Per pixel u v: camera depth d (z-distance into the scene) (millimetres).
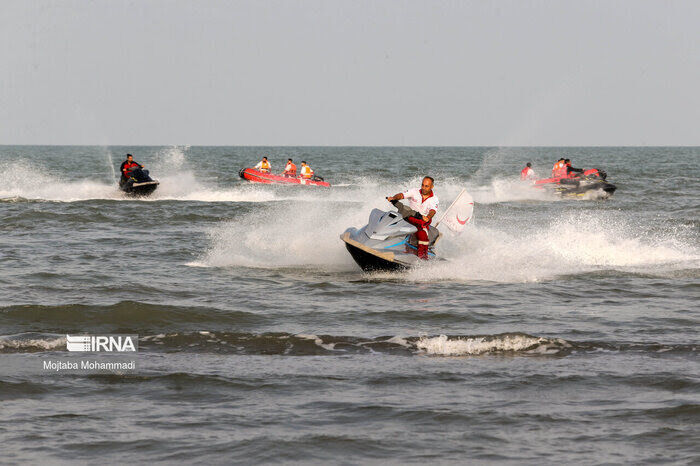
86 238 69500
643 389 26719
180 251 61156
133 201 115375
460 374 28547
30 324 35938
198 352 31797
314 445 21594
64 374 28344
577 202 124688
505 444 21672
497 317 38250
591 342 33188
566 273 51031
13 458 20484
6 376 27938
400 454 21000
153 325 36281
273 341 33312
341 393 26297
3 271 50219
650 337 34188
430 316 38406
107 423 23312
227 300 42125
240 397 25891
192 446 21469
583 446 21484
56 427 22922
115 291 44219
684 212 103312
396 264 49750
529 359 30766
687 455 20781
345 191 152000
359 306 40750
